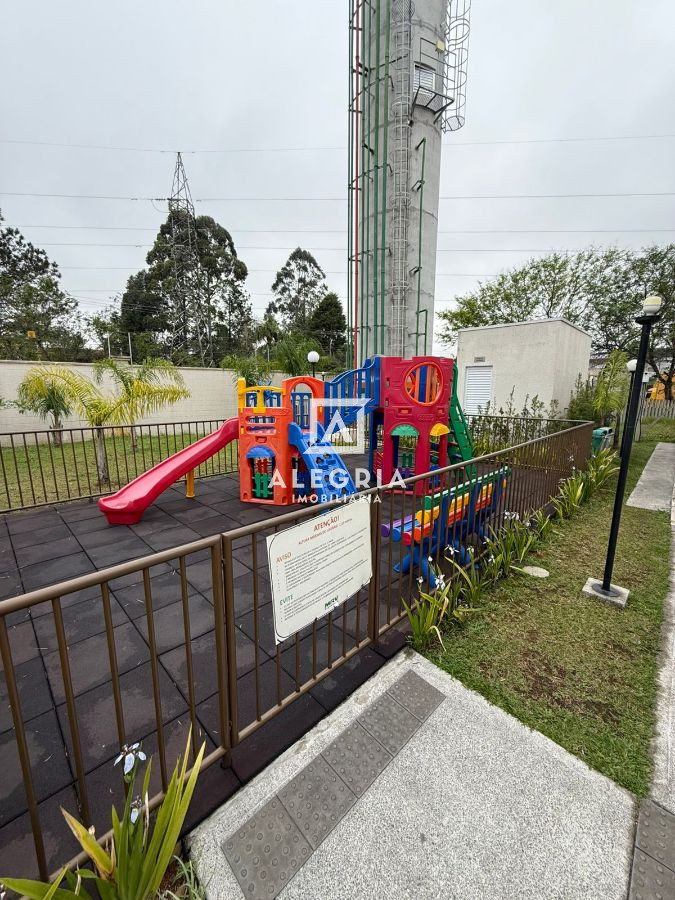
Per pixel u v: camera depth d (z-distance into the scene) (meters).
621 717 1.79
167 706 1.80
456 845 1.27
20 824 1.30
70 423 10.07
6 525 4.17
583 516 4.62
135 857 1.00
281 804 1.39
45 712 1.78
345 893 1.15
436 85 7.58
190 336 30.31
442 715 1.78
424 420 4.96
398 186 7.51
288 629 1.58
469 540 3.31
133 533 3.97
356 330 8.75
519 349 9.65
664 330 17.73
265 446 4.87
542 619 2.57
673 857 1.23
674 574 3.22
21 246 26.27
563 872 1.20
